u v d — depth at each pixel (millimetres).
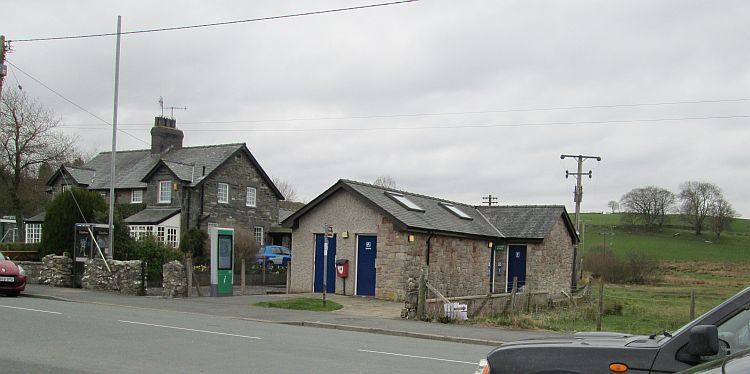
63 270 25625
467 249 28141
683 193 72312
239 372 9320
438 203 30859
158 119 44188
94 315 15859
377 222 24250
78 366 9266
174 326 14500
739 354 3879
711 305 29609
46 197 49156
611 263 45844
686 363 4836
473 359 11820
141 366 9477
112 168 25047
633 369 4926
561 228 33625
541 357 5203
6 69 24391
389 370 10016
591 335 6113
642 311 26688
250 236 36844
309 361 10500
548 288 31906
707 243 66375
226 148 41844
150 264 27328
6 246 33594
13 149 45188
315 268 25906
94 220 27453
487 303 22297
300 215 26031
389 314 19812
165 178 39062
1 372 8688
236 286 30312
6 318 14328
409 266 23750
